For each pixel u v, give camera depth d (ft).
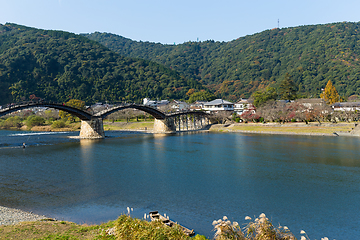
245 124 408.26
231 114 485.97
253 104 485.56
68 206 92.27
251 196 103.30
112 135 347.36
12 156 190.08
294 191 109.19
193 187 114.83
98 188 112.98
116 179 127.65
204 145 246.88
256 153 199.11
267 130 357.61
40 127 426.51
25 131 403.34
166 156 190.70
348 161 165.68
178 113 401.70
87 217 82.79
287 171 142.82
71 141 279.90
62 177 131.13
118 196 102.89
